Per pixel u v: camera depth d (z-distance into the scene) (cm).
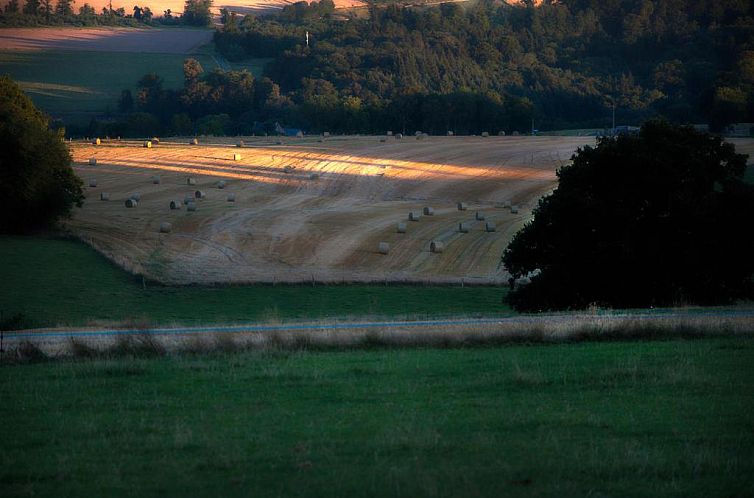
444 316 10850
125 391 6062
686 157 13650
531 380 6050
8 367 7169
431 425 4903
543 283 13750
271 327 9362
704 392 5753
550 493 3819
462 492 3809
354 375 6469
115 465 4275
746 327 8425
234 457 4341
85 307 16712
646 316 9456
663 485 3944
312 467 4166
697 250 13075
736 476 4050
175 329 9419
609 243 13188
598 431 4800
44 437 4834
